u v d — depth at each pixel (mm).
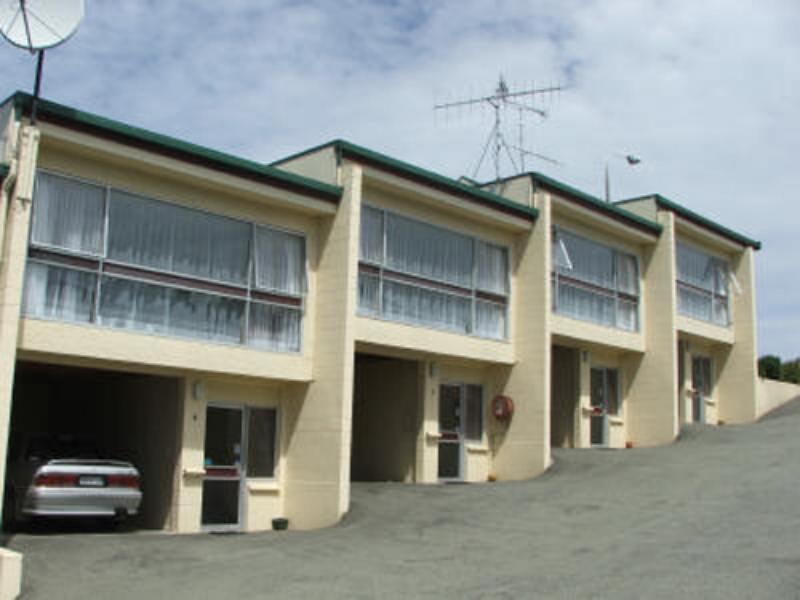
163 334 14320
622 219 22500
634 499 14812
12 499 14625
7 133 12648
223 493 15625
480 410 20094
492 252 19891
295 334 16172
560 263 21188
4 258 12125
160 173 14281
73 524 15430
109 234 13859
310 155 16953
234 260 15508
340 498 15219
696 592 8734
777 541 10852
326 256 16359
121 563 11531
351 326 15812
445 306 18578
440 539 12891
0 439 11688
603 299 22500
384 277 17344
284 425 16453
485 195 18781
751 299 27828
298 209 16156
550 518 13906
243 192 15219
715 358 28234
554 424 22547
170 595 9781
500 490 16828
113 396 16953
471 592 9367
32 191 12414
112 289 13820
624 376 23844
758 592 8594
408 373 18938
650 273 23828
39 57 12562
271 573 10867
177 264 14672
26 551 12062
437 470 18688
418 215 18141
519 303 20000
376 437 19297
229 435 15898
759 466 16516
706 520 12578
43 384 19578
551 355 22844
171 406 15328
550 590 9219
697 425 24266
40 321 12883
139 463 15812
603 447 22781
